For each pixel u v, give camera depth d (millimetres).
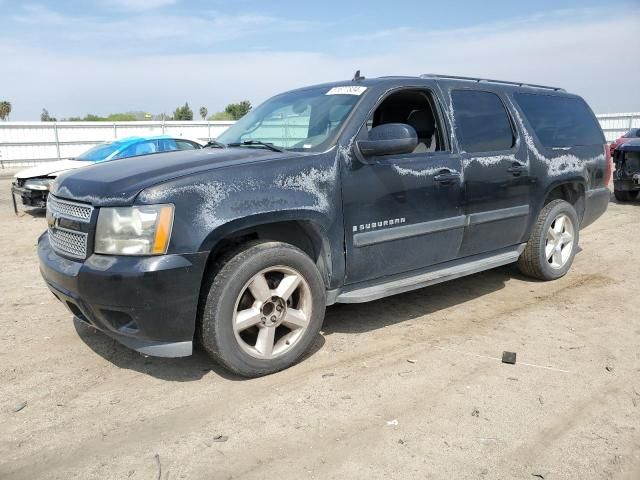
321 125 3949
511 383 3379
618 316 4551
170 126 25891
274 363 3457
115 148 10781
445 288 5371
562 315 4586
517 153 4934
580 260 6438
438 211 4270
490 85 5008
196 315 3232
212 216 3111
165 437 2812
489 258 4953
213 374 3518
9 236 8250
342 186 3686
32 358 3768
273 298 3412
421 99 4590
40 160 23594
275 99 4785
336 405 3113
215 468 2553
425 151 4465
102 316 3141
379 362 3680
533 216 5199
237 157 3516
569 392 3273
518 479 2477
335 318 4516
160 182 3072
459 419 2967
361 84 4180
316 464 2578
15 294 5230
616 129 25828
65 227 3328
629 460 2617
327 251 3686
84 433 2857
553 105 5582
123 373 3545
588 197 5828
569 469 2549
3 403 3170
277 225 3631
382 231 3932
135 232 2998
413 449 2693
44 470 2553
